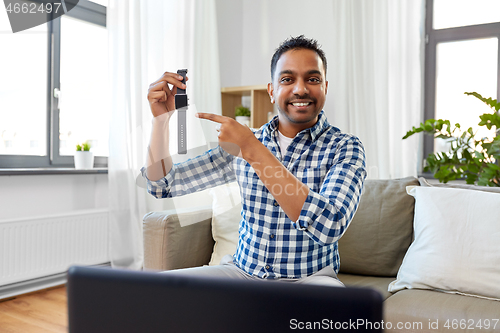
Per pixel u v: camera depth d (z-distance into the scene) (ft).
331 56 10.96
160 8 9.14
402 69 10.18
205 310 1.16
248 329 1.13
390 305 3.99
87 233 8.43
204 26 10.38
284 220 3.75
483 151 7.45
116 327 1.21
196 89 10.05
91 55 9.36
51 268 7.79
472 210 4.46
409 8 10.12
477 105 10.34
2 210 7.54
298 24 11.45
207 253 5.46
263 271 3.77
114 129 8.16
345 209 3.08
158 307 1.19
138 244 8.36
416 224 4.81
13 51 7.98
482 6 10.23
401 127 10.17
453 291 4.24
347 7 10.14
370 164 10.03
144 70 8.68
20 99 8.14
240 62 12.23
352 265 5.21
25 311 6.88
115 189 8.18
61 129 8.86
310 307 1.10
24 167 8.16
